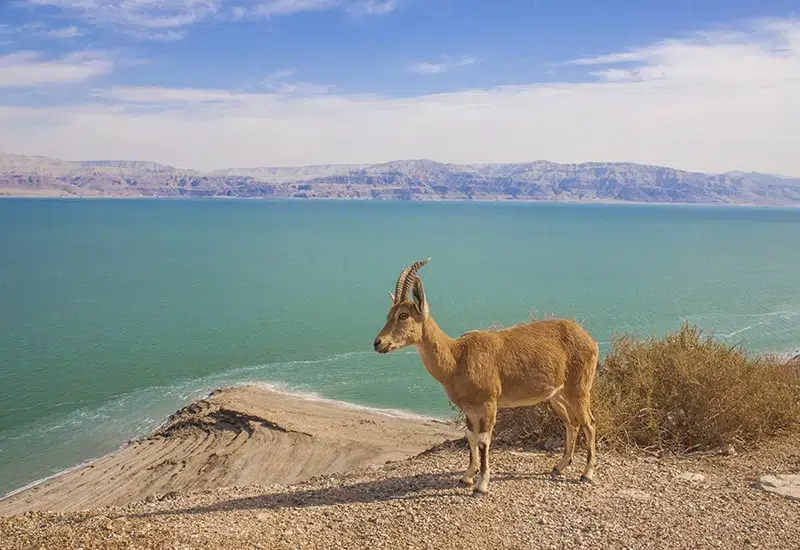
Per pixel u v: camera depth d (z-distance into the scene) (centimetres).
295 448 2105
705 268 7900
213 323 4441
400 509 855
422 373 3134
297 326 4322
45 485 1959
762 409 1184
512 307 4991
